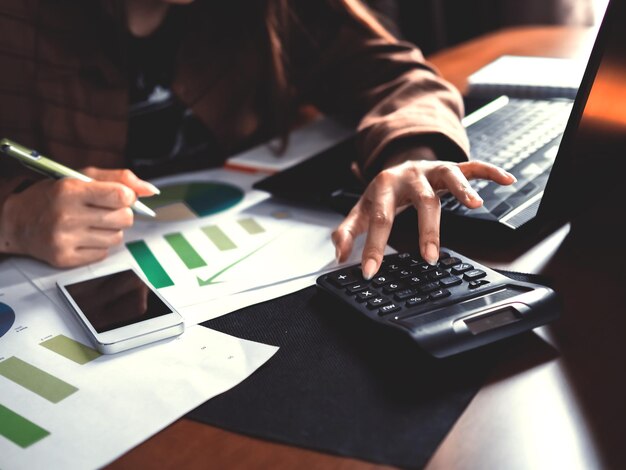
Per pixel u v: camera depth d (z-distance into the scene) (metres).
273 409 0.42
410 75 0.92
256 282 0.58
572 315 0.51
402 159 0.73
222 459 0.39
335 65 1.01
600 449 0.37
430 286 0.51
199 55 1.00
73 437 0.41
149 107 1.05
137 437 0.40
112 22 0.93
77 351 0.50
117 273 0.60
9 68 0.90
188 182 0.84
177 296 0.57
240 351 0.48
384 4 1.83
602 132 0.58
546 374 0.44
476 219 0.63
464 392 0.43
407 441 0.39
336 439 0.39
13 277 0.62
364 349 0.48
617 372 0.44
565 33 1.43
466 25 2.09
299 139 0.96
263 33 0.98
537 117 0.89
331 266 0.60
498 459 0.37
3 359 0.49
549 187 0.57
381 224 0.58
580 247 0.62
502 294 0.50
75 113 0.92
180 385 0.45
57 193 0.64
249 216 0.73
